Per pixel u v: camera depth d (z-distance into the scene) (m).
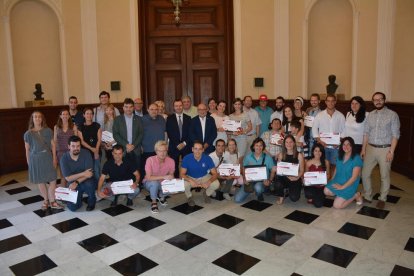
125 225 3.59
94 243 3.20
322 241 3.14
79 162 3.99
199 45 6.70
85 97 6.52
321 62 6.53
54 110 6.17
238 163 4.48
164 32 6.62
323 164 4.11
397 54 5.51
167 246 3.11
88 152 4.07
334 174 4.09
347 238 3.19
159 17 6.62
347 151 3.91
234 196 4.43
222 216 3.78
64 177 3.98
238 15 6.38
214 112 5.27
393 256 2.85
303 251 2.96
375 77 5.82
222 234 3.33
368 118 4.04
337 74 6.45
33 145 3.93
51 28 6.28
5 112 5.65
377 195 4.38
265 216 3.76
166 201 4.29
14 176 5.64
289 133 4.59
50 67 6.37
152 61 6.71
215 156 4.40
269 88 6.54
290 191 4.10
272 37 6.43
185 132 4.77
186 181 4.05
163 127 4.78
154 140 4.70
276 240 3.18
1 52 5.65
